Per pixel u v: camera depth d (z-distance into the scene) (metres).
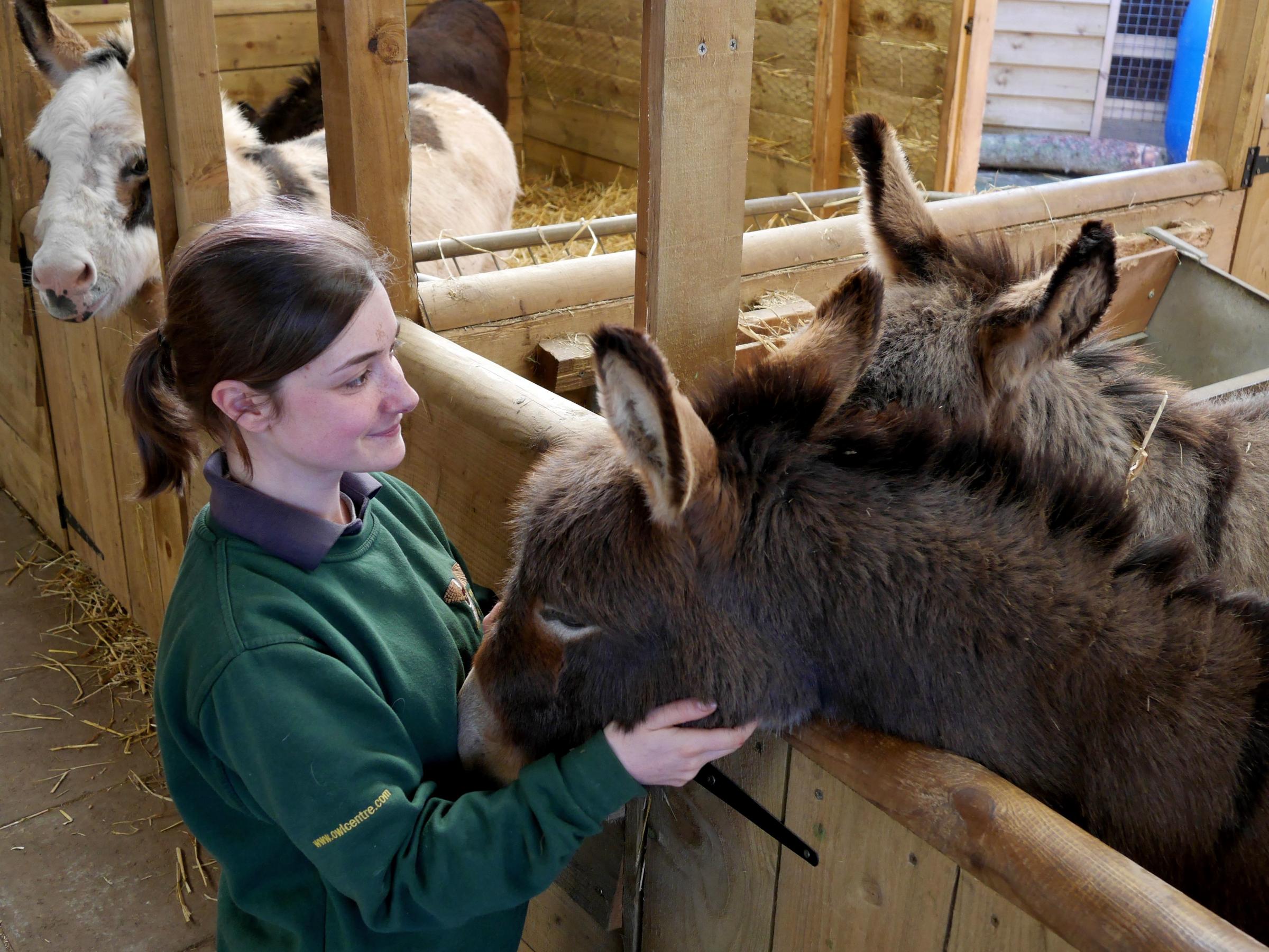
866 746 1.33
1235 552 1.99
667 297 1.78
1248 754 1.35
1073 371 2.06
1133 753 1.35
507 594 1.42
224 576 1.34
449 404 2.01
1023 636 1.33
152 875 2.97
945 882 1.26
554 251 4.53
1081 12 7.69
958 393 1.86
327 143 2.38
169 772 1.46
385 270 1.43
